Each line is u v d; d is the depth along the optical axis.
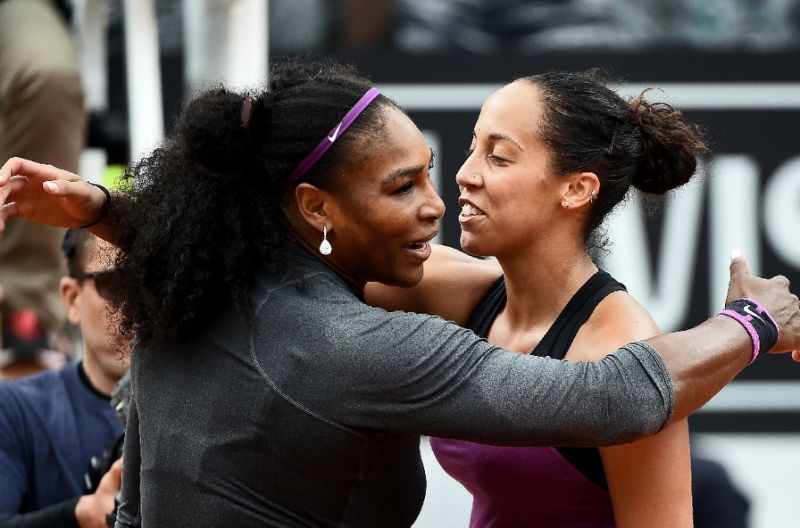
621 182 7.89
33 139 13.52
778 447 17.56
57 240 13.73
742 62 17.42
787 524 17.05
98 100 15.91
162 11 17.27
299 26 18.89
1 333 13.60
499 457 7.74
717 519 11.31
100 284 8.45
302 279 6.95
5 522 9.20
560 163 7.75
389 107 7.02
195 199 6.93
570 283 7.97
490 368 6.62
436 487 15.83
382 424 6.70
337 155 6.90
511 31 19.56
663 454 7.27
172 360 7.13
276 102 7.05
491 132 7.84
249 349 6.86
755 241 17.48
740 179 17.48
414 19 19.30
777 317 7.20
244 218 6.98
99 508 8.97
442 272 8.66
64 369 10.43
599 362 6.68
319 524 6.96
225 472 6.88
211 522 6.90
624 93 17.36
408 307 8.66
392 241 7.07
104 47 16.38
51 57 13.54
